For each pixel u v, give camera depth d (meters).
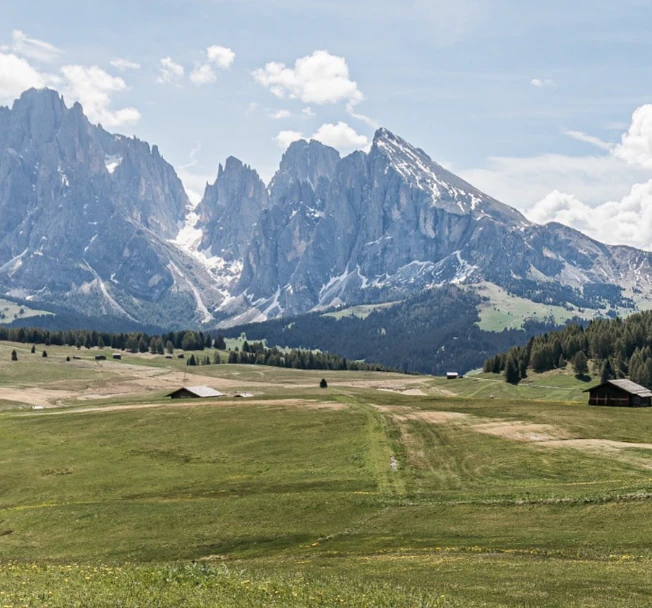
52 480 85.25
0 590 30.58
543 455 85.12
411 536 53.34
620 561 42.59
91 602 28.61
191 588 31.91
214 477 83.31
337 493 68.88
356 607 30.44
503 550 47.22
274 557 49.19
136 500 72.69
